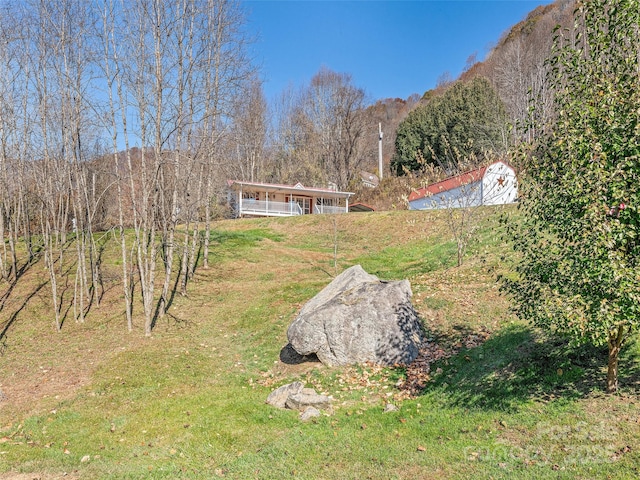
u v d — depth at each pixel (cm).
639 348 682
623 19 507
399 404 755
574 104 527
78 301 1564
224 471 574
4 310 1463
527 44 5078
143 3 1287
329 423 703
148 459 626
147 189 1467
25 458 641
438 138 4416
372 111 7550
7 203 1817
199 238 2400
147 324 1292
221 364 1080
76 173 1393
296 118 5931
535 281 600
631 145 474
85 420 789
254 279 1881
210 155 1736
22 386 986
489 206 2108
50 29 1284
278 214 3731
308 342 974
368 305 984
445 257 1748
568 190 507
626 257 488
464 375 797
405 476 514
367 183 5259
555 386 662
